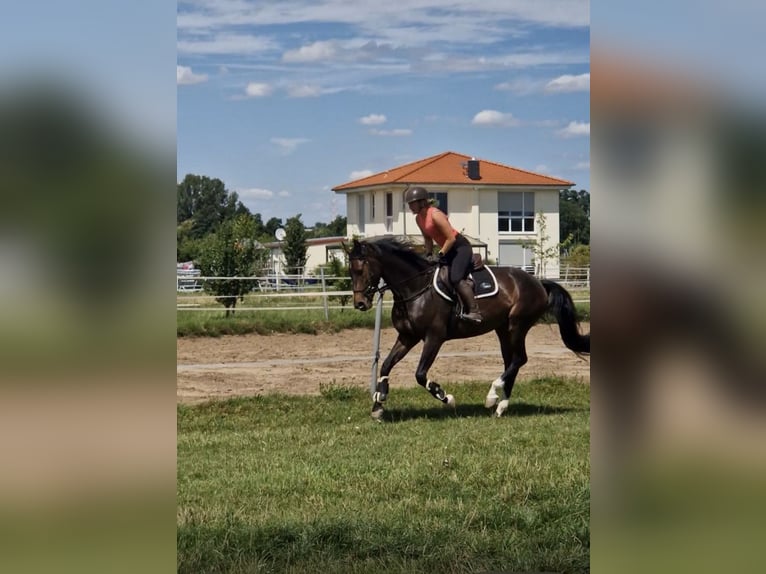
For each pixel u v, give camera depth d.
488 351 18.08
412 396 11.87
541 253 45.19
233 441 8.73
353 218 54.69
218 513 5.48
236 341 19.38
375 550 4.74
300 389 12.84
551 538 4.79
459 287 10.08
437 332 10.23
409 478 6.46
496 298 10.29
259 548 4.78
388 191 51.03
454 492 5.99
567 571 4.32
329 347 18.36
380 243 10.22
